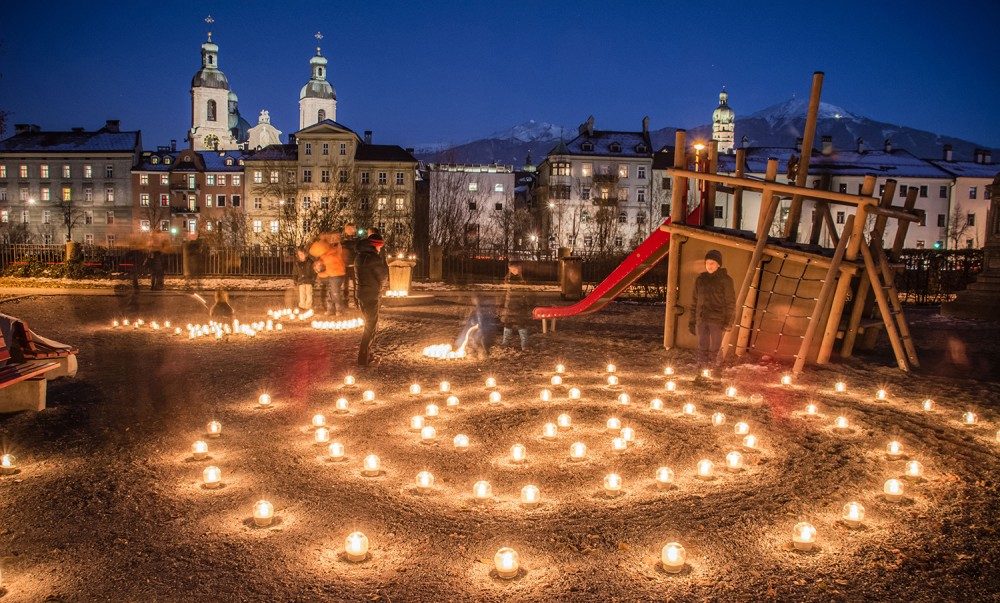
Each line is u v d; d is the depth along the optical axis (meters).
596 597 4.50
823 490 6.45
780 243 13.62
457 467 7.04
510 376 11.85
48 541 5.27
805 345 12.32
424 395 10.35
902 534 5.50
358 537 4.98
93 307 23.25
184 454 7.38
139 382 11.06
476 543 5.27
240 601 4.43
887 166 84.25
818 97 13.66
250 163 83.44
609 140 91.00
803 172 14.12
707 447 7.80
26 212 93.88
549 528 5.54
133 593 4.52
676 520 5.72
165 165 95.19
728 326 12.44
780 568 4.91
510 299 27.52
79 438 7.90
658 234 15.10
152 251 29.45
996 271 21.58
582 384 11.23
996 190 21.48
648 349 14.75
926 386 11.26
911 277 29.72
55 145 94.50
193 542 5.25
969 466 7.22
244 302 25.44
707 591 4.59
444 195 71.12
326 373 11.98
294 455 7.39
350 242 19.73
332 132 81.94
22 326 9.56
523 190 115.56
